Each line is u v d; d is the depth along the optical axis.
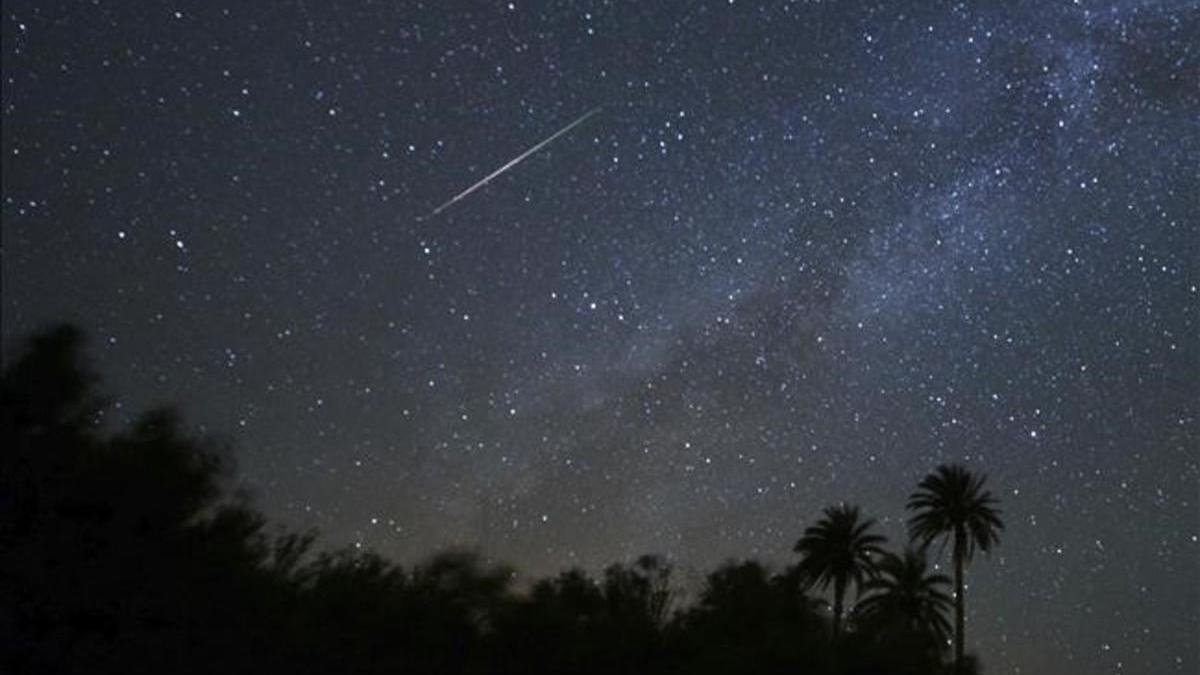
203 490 18.44
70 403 18.02
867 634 32.25
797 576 35.81
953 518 65.75
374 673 19.48
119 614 16.94
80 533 17.14
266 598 18.69
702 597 31.59
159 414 18.62
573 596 28.44
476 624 21.89
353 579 20.59
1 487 17.14
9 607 16.22
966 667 40.03
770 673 27.62
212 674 17.56
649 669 26.55
